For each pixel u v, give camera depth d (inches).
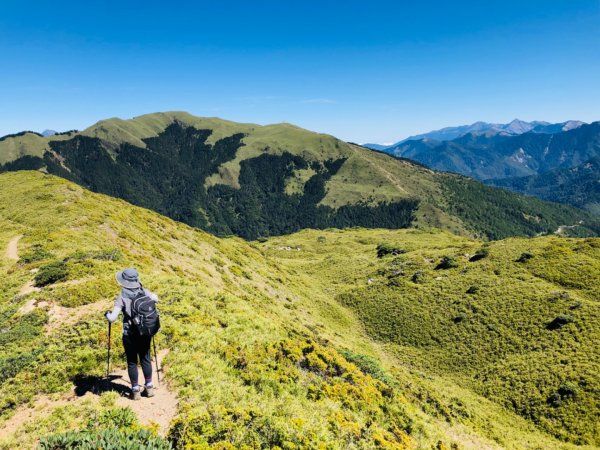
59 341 553.3
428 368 1673.2
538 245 2568.9
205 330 608.4
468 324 1891.0
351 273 3294.8
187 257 1712.6
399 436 522.6
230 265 2057.1
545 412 1201.4
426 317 2084.2
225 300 849.5
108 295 783.7
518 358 1542.8
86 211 1647.4
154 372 448.5
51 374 442.3
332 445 381.1
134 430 296.7
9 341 589.3
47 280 869.8
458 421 927.0
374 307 2381.9
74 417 351.6
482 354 1662.2
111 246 1316.4
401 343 1939.0
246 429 355.3
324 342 1045.8
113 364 470.6
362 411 550.9
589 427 1091.3
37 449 258.1
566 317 1633.9
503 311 1889.8
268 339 657.6
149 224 1971.0
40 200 1855.3
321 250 4970.5
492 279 2244.1
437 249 3378.4
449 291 2274.9
